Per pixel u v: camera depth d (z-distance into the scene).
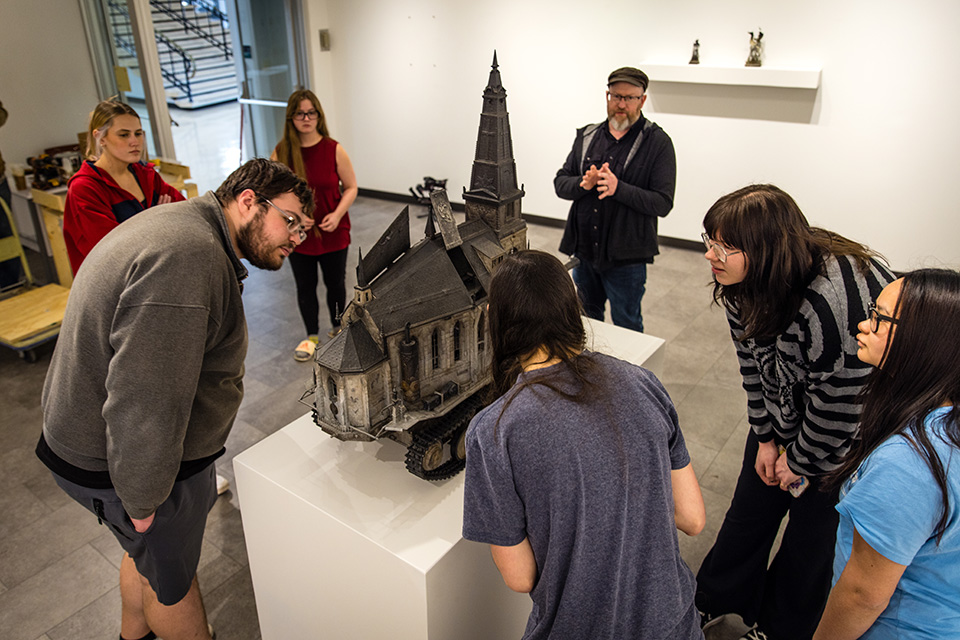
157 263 1.43
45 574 2.54
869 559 1.17
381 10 6.57
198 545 1.92
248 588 2.48
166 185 3.18
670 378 3.82
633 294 3.37
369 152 7.36
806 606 1.97
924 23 4.51
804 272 1.56
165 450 1.50
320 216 3.72
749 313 1.66
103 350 1.53
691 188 5.68
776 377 1.79
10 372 3.89
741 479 2.04
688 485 1.33
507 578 1.25
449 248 1.83
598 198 3.13
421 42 6.49
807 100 5.01
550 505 1.14
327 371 1.69
